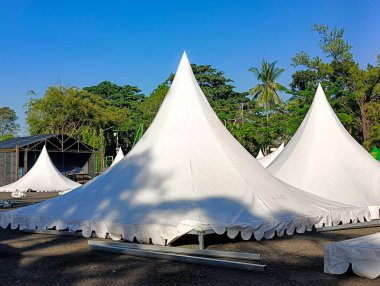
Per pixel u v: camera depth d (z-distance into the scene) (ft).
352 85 157.89
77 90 201.46
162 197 30.91
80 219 31.32
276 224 29.81
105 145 204.85
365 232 33.99
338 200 41.47
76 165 150.61
